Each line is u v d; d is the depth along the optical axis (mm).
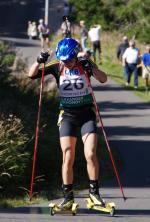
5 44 36906
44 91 30688
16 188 17578
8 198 16672
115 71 49906
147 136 27672
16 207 15523
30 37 72562
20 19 88250
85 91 13711
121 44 52156
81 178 19562
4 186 17438
